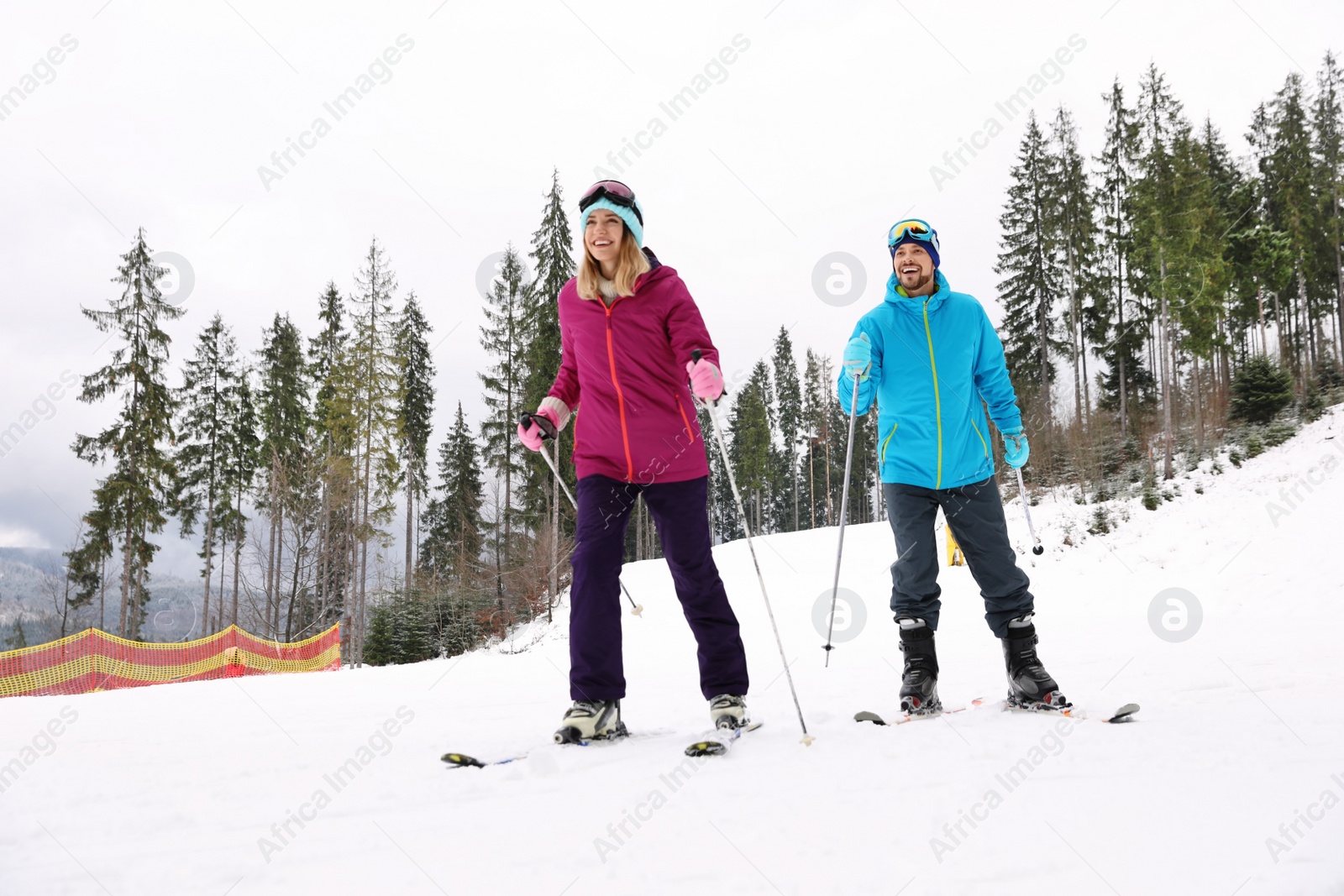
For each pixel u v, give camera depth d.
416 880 1.15
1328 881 1.03
